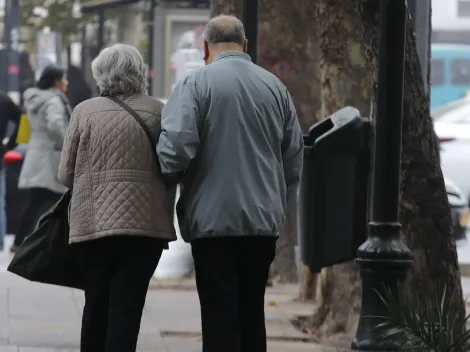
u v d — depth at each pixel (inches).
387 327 734.5
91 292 686.5
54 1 3887.8
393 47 741.3
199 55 2273.6
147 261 675.4
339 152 803.4
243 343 684.1
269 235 669.3
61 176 681.0
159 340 919.7
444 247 867.4
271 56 1358.3
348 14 1017.5
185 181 674.2
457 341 679.1
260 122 668.7
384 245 743.1
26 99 1487.5
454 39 4291.3
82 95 2402.8
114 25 3782.0
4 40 3093.0
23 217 1504.7
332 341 964.6
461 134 1823.3
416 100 867.4
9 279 1263.5
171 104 660.7
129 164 665.6
